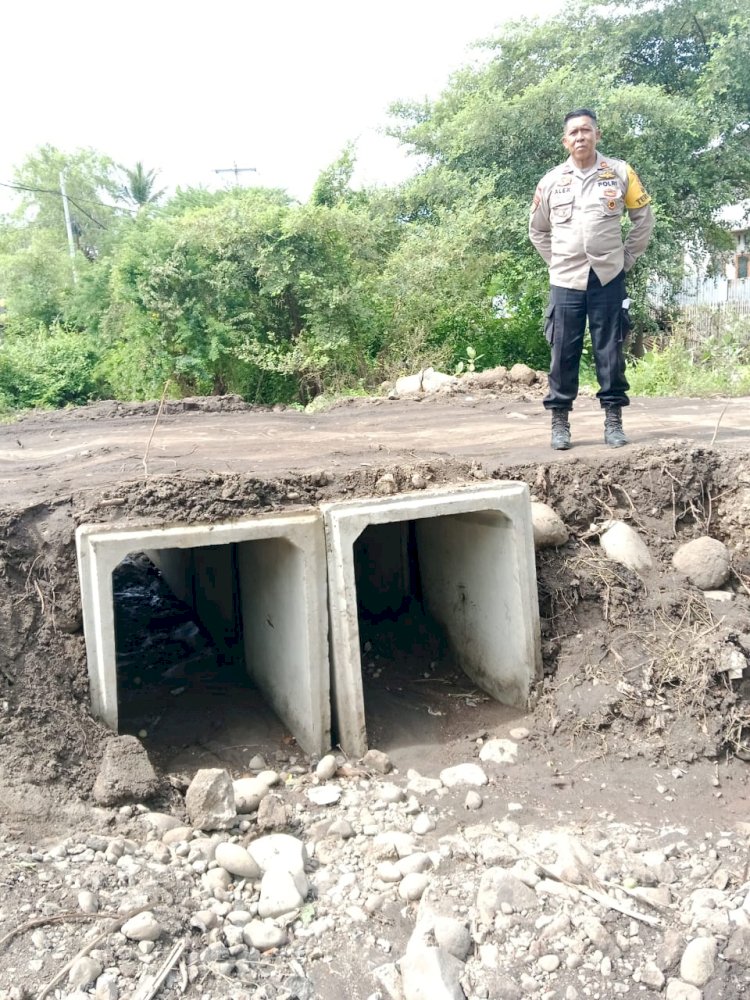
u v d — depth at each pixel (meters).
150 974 2.80
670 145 15.76
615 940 3.03
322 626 4.30
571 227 5.39
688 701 4.30
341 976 2.98
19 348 18.48
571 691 4.48
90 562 3.94
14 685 3.81
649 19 17.73
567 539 5.00
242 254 15.46
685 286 19.94
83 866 3.26
